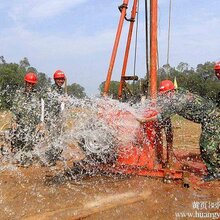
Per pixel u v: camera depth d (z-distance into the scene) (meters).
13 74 35.47
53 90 7.91
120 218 4.72
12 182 6.28
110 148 6.37
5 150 8.02
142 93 7.11
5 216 4.71
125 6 7.02
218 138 6.30
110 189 5.84
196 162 7.33
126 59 7.40
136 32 7.38
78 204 5.16
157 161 6.53
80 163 6.72
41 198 5.44
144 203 5.26
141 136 6.31
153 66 6.48
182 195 5.61
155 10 6.51
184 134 13.09
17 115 7.78
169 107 6.25
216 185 6.06
